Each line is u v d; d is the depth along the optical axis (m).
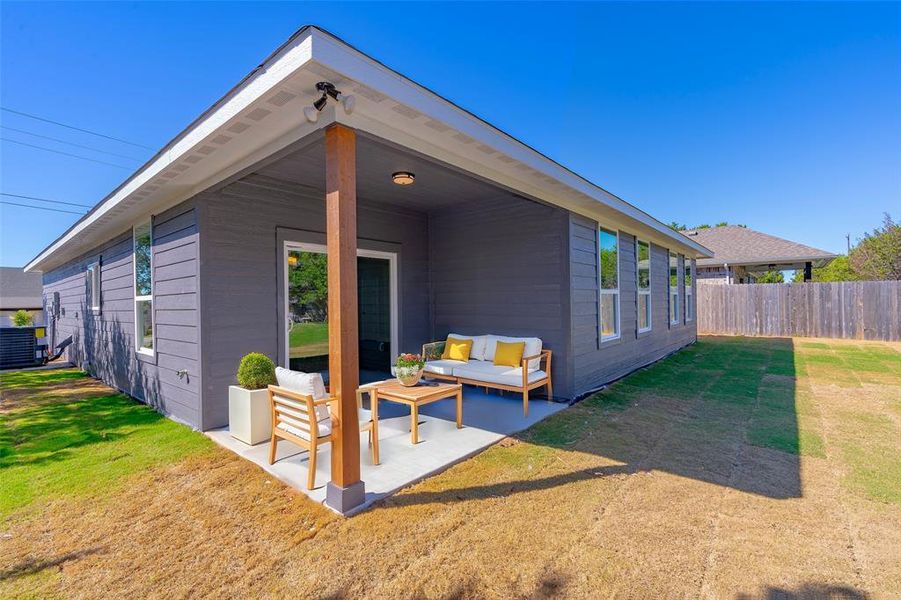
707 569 2.15
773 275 28.69
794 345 11.27
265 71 2.61
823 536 2.43
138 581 2.11
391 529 2.54
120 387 6.92
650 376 7.28
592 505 2.81
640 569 2.16
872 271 17.50
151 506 2.86
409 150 3.41
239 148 3.47
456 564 2.21
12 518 2.73
